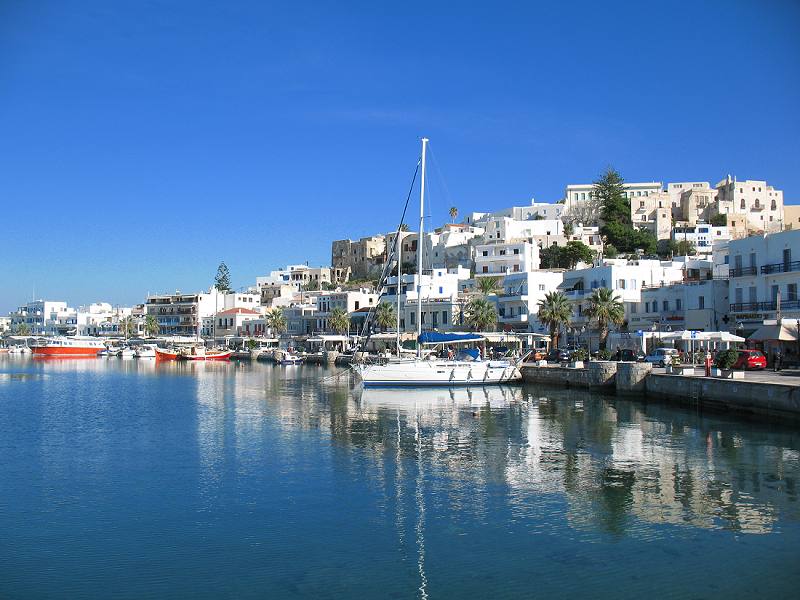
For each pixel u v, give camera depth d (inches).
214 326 7760.8
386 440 1467.8
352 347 4985.2
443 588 708.7
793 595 682.2
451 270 5393.7
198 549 821.2
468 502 987.3
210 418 1861.5
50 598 696.4
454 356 3041.3
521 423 1679.4
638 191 7701.8
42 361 6097.4
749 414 1610.5
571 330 3767.2
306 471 1182.9
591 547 808.3
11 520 930.7
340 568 762.2
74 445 1454.2
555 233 6102.4
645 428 1562.5
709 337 2373.3
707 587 700.7
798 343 2361.0
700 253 5620.1
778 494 1000.9
